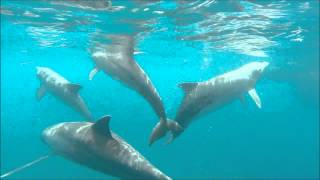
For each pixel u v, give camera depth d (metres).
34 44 26.34
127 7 14.81
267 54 26.44
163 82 56.56
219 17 16.53
